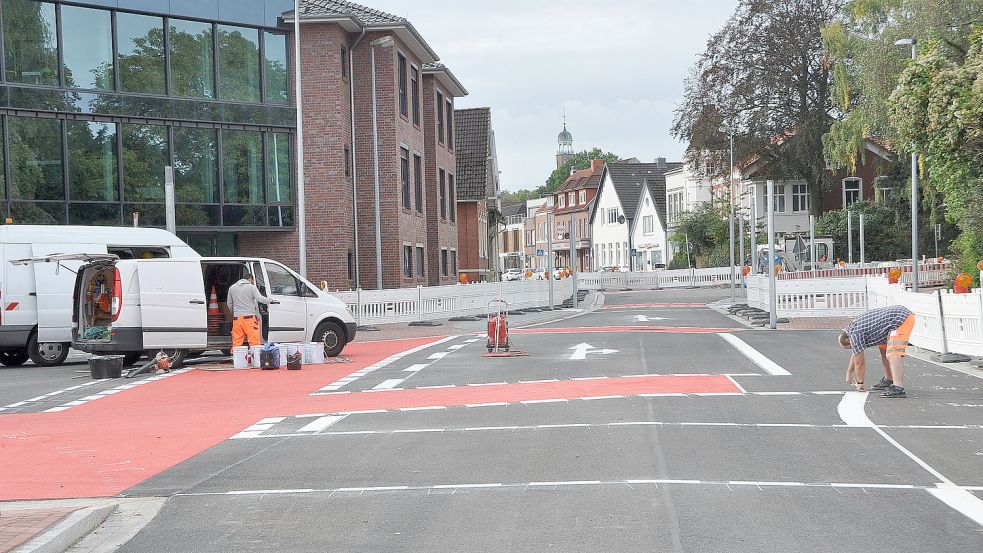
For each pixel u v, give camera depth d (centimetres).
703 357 1998
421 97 4394
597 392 1490
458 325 3253
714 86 6144
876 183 6106
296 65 2916
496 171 6425
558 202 12288
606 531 714
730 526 721
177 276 1961
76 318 1981
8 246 2078
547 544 684
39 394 1638
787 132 6216
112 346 1906
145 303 1928
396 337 2812
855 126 4778
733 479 884
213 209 3272
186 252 2325
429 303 3391
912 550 657
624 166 10706
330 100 3612
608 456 997
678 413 1270
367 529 742
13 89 2902
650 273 7288
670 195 9356
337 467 982
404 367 1944
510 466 962
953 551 654
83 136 3036
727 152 6231
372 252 3881
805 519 741
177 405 1477
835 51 4822
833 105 5756
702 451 1016
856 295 3105
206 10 3256
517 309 4212
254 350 1973
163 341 1942
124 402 1523
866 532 703
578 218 11606
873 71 4053
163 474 971
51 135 2980
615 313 3931
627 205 10306
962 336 1844
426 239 4450
